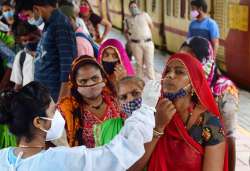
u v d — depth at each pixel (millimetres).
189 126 2855
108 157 2461
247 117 8469
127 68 4957
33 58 5371
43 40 4809
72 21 5520
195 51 3475
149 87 2621
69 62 4633
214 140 2842
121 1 20281
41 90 2543
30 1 4859
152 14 16703
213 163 2836
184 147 2828
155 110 2627
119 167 2461
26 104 2486
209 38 9438
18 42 5625
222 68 11414
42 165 2424
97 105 3617
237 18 10492
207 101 2846
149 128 2539
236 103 3602
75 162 2428
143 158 2822
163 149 2854
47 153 2457
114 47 4984
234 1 10547
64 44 4656
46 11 4805
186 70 2850
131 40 11742
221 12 11133
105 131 3316
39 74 4852
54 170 2414
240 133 7539
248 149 6840
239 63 10641
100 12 22906
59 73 4789
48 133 2562
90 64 3633
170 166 2850
